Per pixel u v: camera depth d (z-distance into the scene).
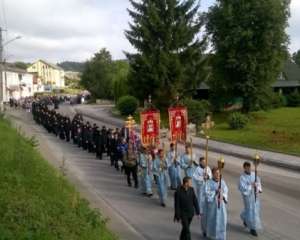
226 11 51.91
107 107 81.19
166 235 14.02
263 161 28.86
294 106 62.72
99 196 18.97
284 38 52.94
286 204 17.72
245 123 44.47
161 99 53.78
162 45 54.25
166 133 38.06
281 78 72.81
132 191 20.05
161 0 53.88
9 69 108.81
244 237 13.77
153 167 18.00
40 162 17.73
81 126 32.75
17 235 8.54
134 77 53.78
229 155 31.72
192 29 54.47
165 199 17.64
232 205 17.45
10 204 10.30
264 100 53.62
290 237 13.80
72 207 12.16
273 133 40.28
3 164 13.99
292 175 24.22
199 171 16.64
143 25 53.69
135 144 23.39
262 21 51.34
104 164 26.72
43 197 11.89
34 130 43.00
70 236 9.60
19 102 79.31
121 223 15.20
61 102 96.00
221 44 52.62
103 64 100.81
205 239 13.63
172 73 52.31
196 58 54.59
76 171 24.14
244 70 52.06
